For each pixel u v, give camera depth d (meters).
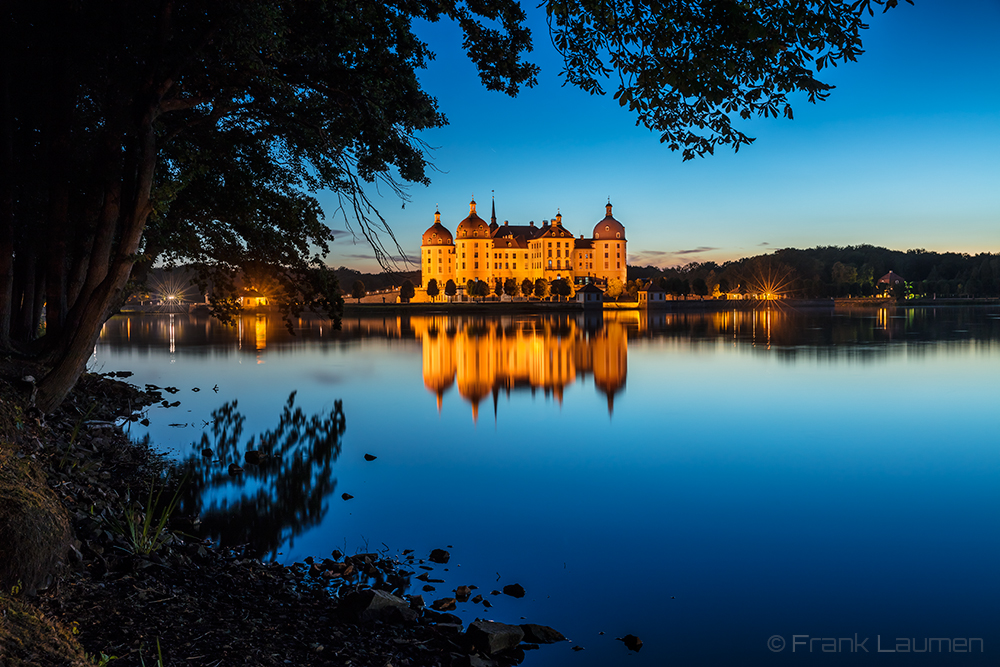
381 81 11.72
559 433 15.59
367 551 8.05
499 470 12.10
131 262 11.45
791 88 6.35
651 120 7.09
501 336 54.47
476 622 5.93
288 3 10.56
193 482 10.89
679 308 126.88
